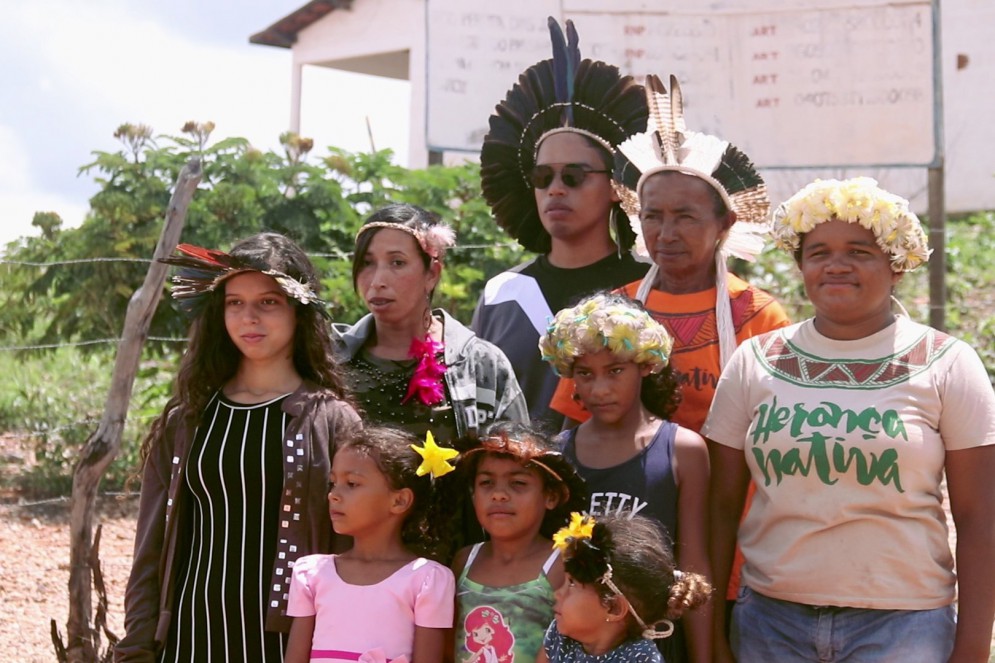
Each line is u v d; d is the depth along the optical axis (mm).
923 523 3428
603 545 3287
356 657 3479
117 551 7230
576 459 3787
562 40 4875
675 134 4246
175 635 3682
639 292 4258
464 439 3668
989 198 14953
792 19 9289
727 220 4242
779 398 3547
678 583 3320
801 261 3643
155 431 3877
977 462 3389
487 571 3627
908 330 3539
